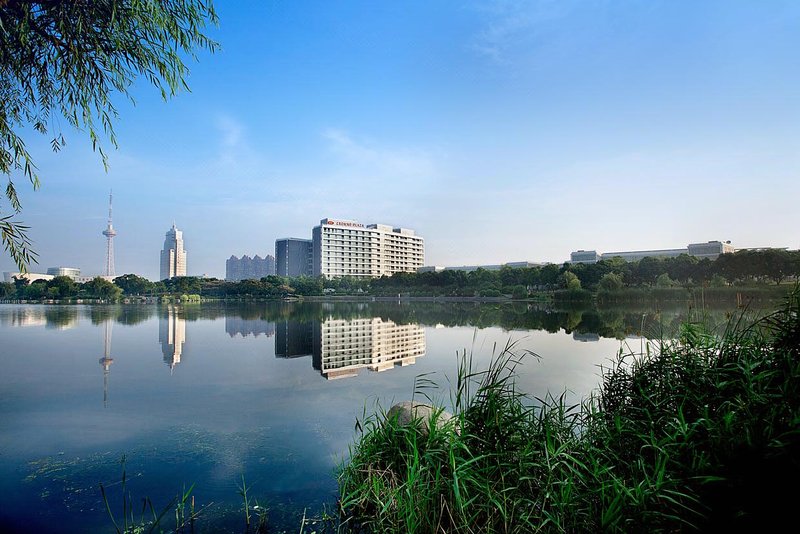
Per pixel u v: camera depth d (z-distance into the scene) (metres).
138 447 6.01
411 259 160.88
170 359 14.10
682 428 3.92
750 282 51.81
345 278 117.06
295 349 16.47
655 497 3.43
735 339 5.05
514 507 3.70
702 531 3.26
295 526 4.05
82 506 4.36
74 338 20.00
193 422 7.15
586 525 3.44
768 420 3.59
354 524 4.11
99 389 9.64
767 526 3.16
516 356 13.30
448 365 12.31
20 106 5.42
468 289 87.69
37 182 5.18
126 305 61.00
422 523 3.77
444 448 4.25
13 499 4.50
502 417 4.54
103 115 5.43
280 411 7.75
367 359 13.84
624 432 4.47
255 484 4.89
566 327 23.09
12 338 19.95
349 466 4.84
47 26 4.61
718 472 3.53
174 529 3.97
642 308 41.94
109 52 4.95
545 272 76.31
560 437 4.49
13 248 4.86
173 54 5.36
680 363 5.27
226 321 31.08
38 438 6.40
